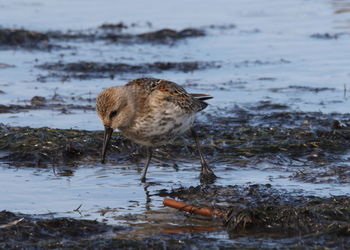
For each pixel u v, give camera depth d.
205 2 30.94
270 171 12.43
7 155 13.46
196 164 13.12
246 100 17.44
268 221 9.55
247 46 23.73
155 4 30.61
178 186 11.69
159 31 25.56
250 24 27.03
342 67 20.59
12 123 15.70
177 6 30.23
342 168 12.24
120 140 13.99
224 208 10.02
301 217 9.46
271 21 27.39
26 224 9.28
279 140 14.07
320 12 28.91
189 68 21.02
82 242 8.84
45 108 17.02
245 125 15.22
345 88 18.14
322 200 10.16
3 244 8.77
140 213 10.24
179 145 13.84
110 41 25.12
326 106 16.80
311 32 25.39
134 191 11.45
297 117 15.77
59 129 14.84
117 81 19.73
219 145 13.91
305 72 20.23
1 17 27.94
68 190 11.46
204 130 14.85
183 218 9.98
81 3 30.89
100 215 10.14
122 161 13.33
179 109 11.75
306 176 11.91
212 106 16.83
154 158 13.38
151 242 8.84
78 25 27.19
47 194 11.22
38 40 24.86
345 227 9.16
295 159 13.12
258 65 21.23
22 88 18.88
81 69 21.02
